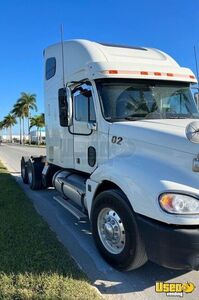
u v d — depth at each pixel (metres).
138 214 4.10
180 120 5.09
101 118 5.36
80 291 3.97
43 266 4.58
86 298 3.83
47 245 5.33
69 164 6.98
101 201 4.80
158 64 5.75
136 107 5.38
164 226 3.80
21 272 4.42
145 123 4.88
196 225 3.74
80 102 6.05
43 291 3.96
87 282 4.22
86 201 5.63
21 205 8.05
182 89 5.79
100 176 4.91
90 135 5.79
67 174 7.38
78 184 6.44
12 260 4.76
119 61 5.58
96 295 3.92
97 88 5.44
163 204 3.79
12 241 5.49
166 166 4.16
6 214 7.20
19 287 4.06
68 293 3.91
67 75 6.58
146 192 3.98
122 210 4.38
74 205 6.80
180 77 5.70
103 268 4.72
